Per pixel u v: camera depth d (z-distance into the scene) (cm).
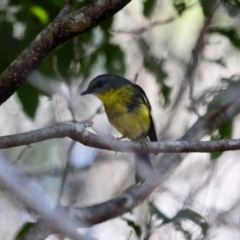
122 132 1201
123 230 1255
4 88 779
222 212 1080
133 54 1352
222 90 1176
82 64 1174
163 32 1515
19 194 586
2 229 1242
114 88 1185
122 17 1434
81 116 1302
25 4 1091
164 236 1062
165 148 859
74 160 1194
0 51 1083
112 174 1285
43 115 1299
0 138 779
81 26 750
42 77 1094
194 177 1202
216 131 1172
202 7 1295
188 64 1323
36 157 1217
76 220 925
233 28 1273
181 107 1354
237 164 1296
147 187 1036
